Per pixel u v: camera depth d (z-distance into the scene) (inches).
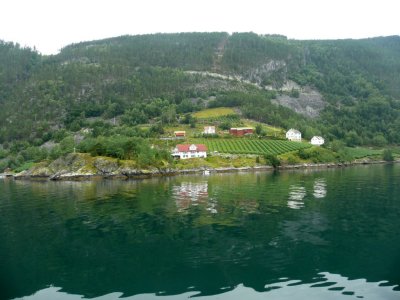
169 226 2038.6
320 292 1187.9
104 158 5802.2
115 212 2497.5
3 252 1669.5
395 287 1218.0
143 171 5689.0
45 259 1562.5
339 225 1993.1
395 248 1594.5
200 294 1190.9
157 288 1242.0
